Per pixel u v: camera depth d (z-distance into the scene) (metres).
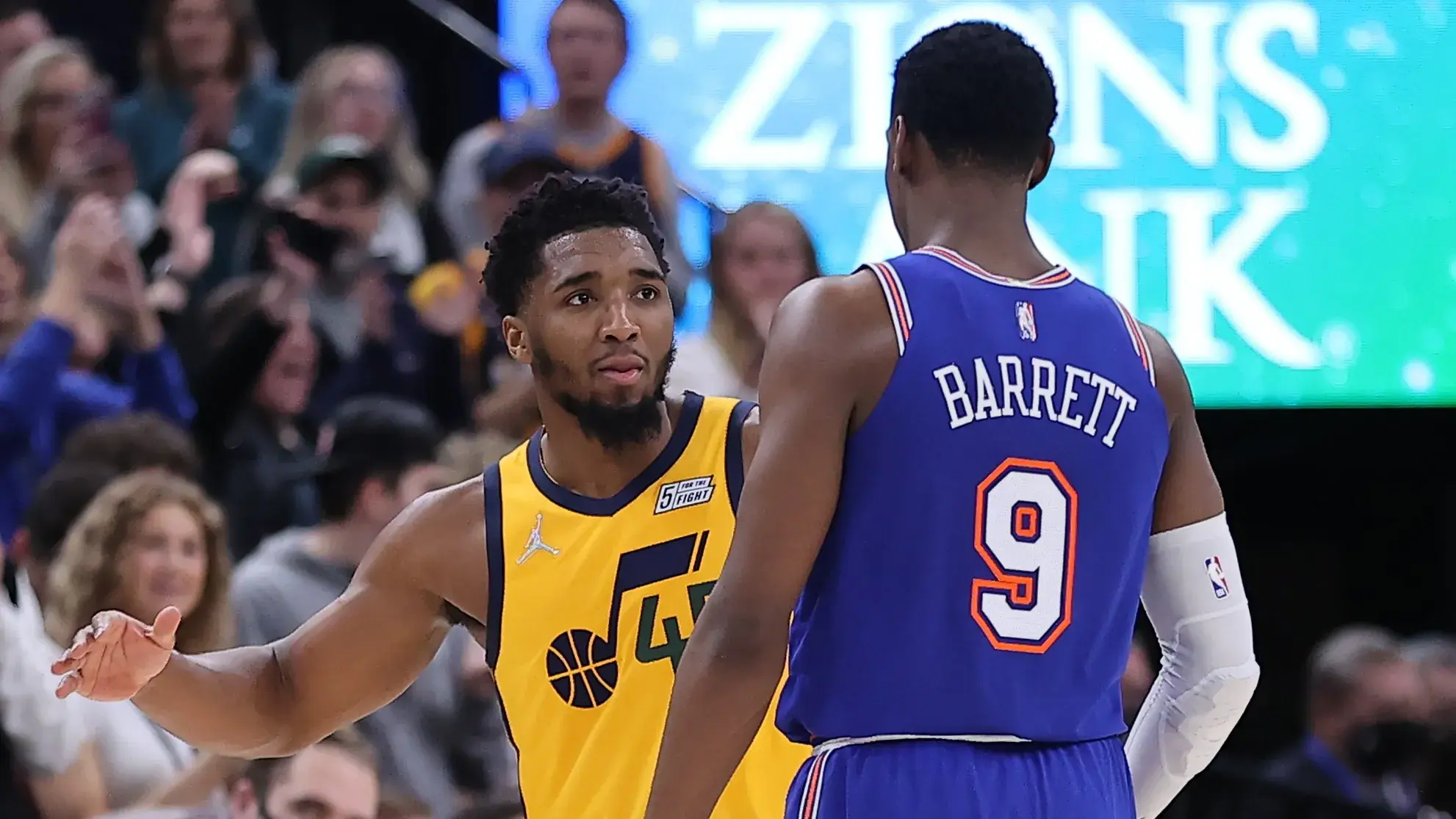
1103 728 8.36
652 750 9.66
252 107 22.55
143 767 14.56
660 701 9.68
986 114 8.33
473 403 20.78
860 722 8.09
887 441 7.99
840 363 8.00
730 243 19.80
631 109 22.70
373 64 21.91
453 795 16.06
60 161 20.59
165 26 22.12
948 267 8.22
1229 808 19.53
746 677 7.82
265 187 21.33
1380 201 23.20
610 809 9.66
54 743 13.87
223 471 18.98
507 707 10.05
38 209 20.36
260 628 15.74
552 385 9.87
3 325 18.70
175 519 14.62
